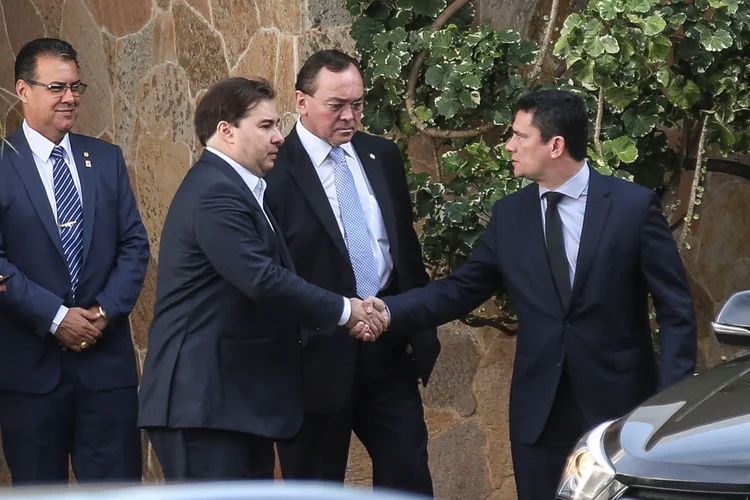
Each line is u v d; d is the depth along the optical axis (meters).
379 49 15.30
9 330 14.41
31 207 14.34
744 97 15.49
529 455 13.17
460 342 16.95
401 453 14.23
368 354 14.04
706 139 15.51
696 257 17.52
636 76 14.64
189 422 12.27
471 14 15.88
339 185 14.01
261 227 12.75
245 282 12.34
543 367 13.05
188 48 18.17
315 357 13.88
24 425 14.43
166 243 12.75
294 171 13.89
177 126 18.59
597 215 12.88
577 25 14.52
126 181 15.16
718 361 17.75
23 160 14.44
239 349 12.56
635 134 15.15
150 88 19.05
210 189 12.50
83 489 5.51
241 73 17.17
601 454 9.97
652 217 12.86
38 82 14.33
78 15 20.20
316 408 13.89
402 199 14.52
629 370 12.92
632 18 14.31
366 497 5.65
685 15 14.81
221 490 5.49
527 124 12.92
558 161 12.92
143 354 19.86
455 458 17.02
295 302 12.66
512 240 13.32
